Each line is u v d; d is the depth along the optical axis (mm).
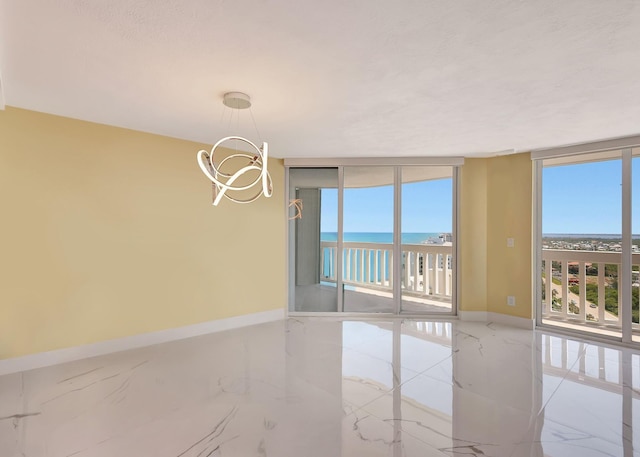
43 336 2730
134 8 1411
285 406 2143
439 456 1687
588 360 2951
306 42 1669
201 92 2277
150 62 1876
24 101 2473
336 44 1683
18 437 1798
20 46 1707
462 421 1999
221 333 3668
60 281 2811
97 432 1849
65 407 2100
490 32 1570
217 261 3766
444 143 3533
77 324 2891
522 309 3932
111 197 3064
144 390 2332
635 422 1999
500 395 2316
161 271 3365
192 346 3242
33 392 2289
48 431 1853
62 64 1901
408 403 2199
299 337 3533
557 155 3666
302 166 4387
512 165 4043
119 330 3107
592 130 3047
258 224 4125
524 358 2984
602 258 3789
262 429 1896
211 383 2451
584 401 2244
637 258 3564
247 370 2688
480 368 2764
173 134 3318
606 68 1901
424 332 3725
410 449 1738
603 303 3799
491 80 2068
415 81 2088
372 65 1893
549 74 1980
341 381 2506
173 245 3447
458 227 4320
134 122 2947
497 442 1803
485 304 4215
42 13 1440
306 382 2484
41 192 2723
